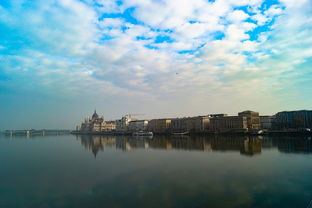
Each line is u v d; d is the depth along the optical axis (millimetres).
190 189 41500
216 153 86625
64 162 76375
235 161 68000
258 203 34438
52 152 108688
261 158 71812
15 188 45656
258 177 48781
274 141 123750
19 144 166250
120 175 53906
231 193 38969
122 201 36500
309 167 57156
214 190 40656
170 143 140750
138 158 81000
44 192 42781
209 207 33219
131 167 63562
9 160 82750
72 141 199125
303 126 186500
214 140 150000
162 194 39156
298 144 106188
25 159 84938
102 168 63625
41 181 50594
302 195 37406
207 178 48844
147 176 52031
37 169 64438
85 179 51219
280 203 34281
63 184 47688
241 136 174500
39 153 104750
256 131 176750
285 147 96562
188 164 65375
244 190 40406
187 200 36031
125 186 44594
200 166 61812
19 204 37000
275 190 40125
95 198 38438
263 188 41344
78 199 38375
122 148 121375
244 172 53406
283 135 162000
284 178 47594
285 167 57656
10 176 55938
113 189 42938
